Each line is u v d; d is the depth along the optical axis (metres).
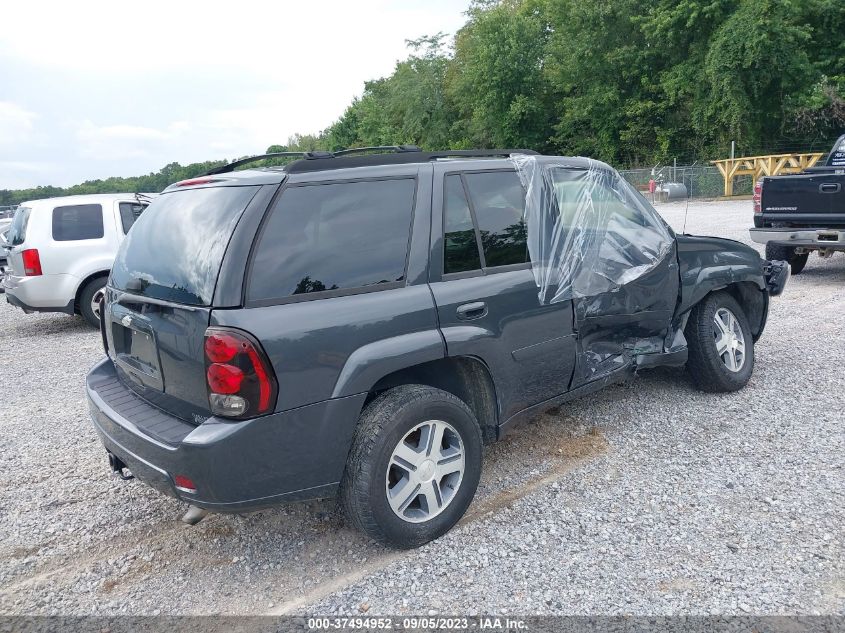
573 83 37.59
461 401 3.36
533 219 3.84
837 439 4.20
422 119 51.00
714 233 14.39
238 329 2.74
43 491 4.12
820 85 28.55
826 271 10.12
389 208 3.29
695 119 31.62
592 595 2.87
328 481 3.02
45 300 8.59
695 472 3.90
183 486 2.82
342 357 2.97
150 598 3.03
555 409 4.96
